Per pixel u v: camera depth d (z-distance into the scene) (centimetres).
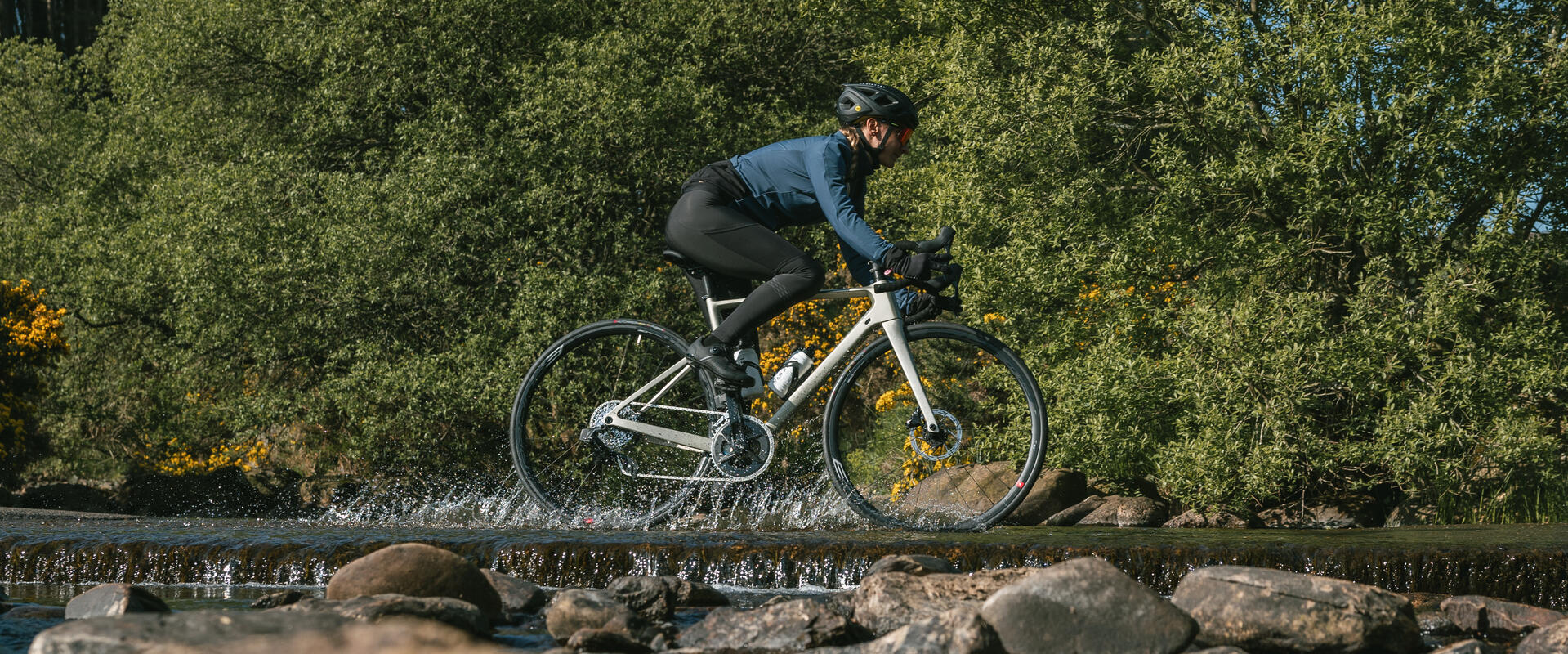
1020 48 764
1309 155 631
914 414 362
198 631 150
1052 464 675
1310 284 701
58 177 1927
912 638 188
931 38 1000
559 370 635
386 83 1166
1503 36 626
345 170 1230
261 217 1101
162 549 324
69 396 1512
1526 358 600
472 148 1069
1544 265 682
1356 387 608
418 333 1099
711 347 345
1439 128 629
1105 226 731
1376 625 211
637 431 369
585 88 1059
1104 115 760
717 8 1274
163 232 1162
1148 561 312
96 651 143
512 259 1068
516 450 389
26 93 2075
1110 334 671
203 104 1331
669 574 311
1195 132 718
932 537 341
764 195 342
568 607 225
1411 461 594
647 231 1172
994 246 769
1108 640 192
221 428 1540
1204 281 711
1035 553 311
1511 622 249
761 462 359
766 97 1309
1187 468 619
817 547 312
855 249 330
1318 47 609
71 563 328
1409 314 631
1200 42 691
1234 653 190
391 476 1062
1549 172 670
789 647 209
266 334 1069
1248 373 610
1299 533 427
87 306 1266
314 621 160
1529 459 596
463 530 368
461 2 1152
